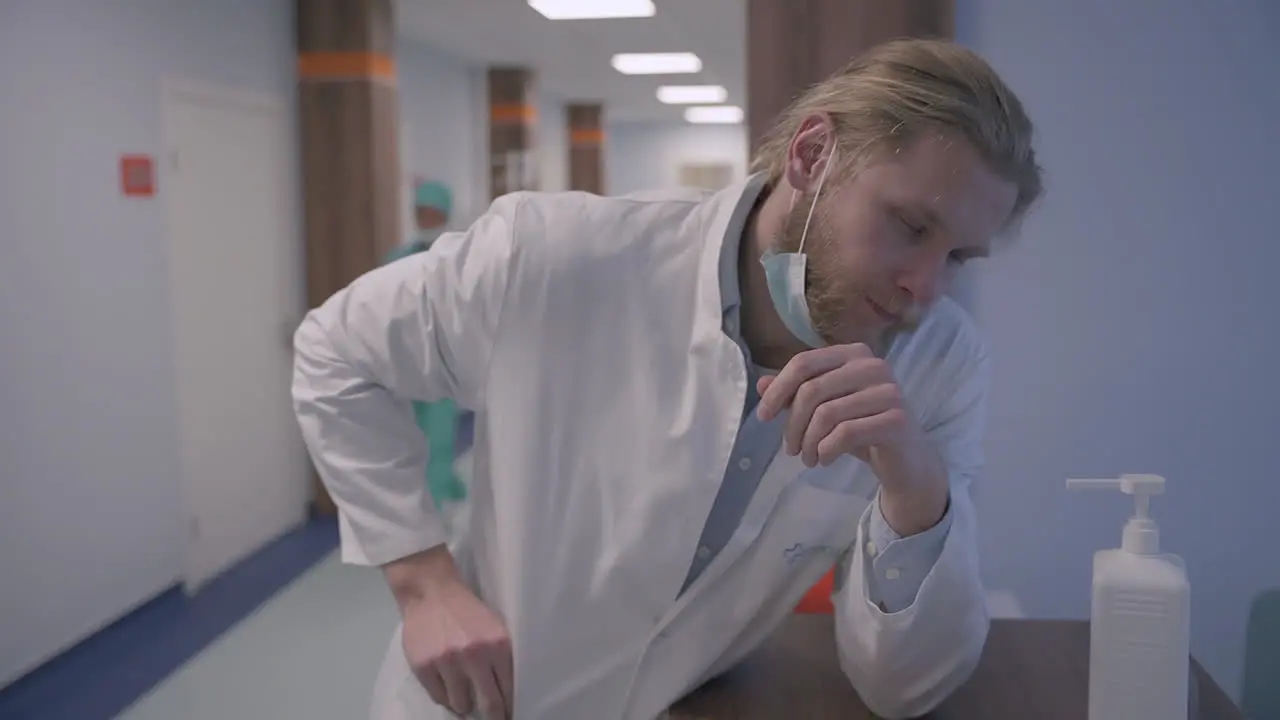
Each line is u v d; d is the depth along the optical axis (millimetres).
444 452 4309
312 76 5066
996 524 1968
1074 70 1871
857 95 827
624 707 1008
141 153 3803
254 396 4664
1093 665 822
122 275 3686
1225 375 1871
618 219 1003
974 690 1019
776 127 965
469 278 993
